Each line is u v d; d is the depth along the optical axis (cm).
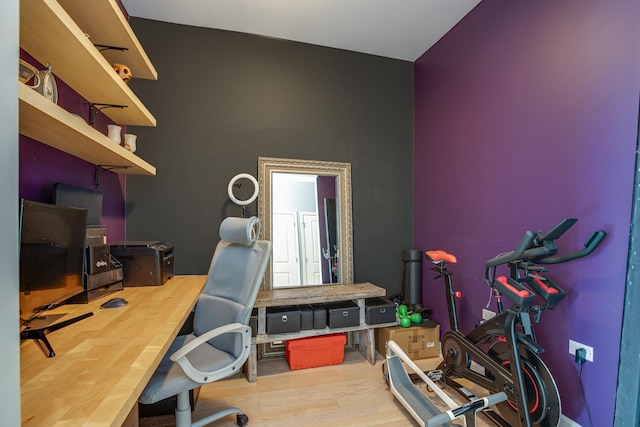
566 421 157
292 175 278
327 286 272
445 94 264
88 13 145
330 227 282
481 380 177
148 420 160
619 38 138
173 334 112
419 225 302
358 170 296
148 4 228
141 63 193
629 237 133
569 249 160
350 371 230
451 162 257
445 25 253
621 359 135
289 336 227
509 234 199
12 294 52
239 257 153
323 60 286
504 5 203
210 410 179
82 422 60
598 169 146
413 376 219
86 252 148
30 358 89
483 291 222
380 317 247
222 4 228
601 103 145
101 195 184
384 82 305
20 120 102
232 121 262
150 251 189
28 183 134
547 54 173
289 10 235
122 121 212
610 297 140
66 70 137
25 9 94
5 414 50
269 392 200
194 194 254
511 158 197
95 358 89
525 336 153
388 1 224
